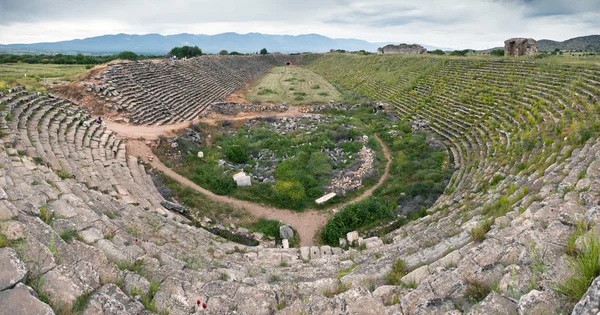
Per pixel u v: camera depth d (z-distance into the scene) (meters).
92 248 7.49
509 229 7.89
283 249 15.27
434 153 28.42
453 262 7.79
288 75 88.19
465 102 36.97
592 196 8.13
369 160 27.45
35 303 5.13
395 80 56.38
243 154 28.03
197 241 13.55
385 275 8.57
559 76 31.41
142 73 42.91
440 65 53.31
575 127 18.02
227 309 6.38
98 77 36.03
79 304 5.60
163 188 21.08
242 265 11.48
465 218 12.56
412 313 5.57
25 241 6.52
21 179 10.80
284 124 39.06
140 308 6.09
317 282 8.41
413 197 21.55
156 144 26.75
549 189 10.45
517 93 32.31
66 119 23.73
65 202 10.18
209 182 22.92
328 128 35.72
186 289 7.18
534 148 18.95
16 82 34.12
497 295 5.05
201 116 39.22
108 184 16.80
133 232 11.32
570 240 5.66
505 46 55.72
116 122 30.23
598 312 3.68
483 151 24.73
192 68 58.69
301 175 24.36
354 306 6.10
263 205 21.09
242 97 55.88
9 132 16.36
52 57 69.19
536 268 5.36
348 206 19.45
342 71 83.12
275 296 7.41
